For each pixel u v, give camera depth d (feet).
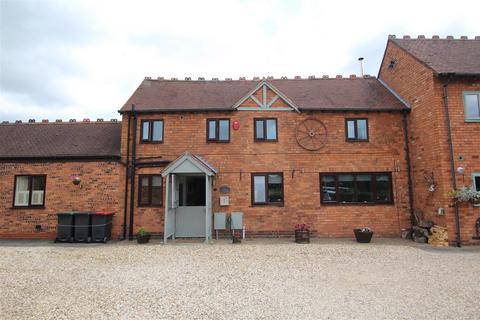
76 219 37.47
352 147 40.88
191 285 19.98
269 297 17.69
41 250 32.09
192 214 39.86
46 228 39.70
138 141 41.22
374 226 39.68
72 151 41.55
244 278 21.47
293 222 39.65
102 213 37.47
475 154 34.91
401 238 38.63
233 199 40.06
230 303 16.80
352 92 45.80
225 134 41.45
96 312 15.64
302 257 27.91
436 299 17.17
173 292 18.66
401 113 41.39
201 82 49.57
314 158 40.65
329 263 25.64
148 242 36.86
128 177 40.47
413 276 21.72
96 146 42.83
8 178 40.60
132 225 39.55
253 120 41.39
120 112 41.19
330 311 15.62
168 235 37.60
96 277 21.94
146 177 40.70
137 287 19.66
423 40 45.37
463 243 33.22
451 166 34.47
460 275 21.91
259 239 38.34
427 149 37.04
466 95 35.83
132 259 27.63
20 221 39.86
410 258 27.35
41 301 17.22
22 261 26.99
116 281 20.97
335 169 40.50
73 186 40.34
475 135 35.22
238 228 38.96
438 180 34.88
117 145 43.06
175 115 41.60
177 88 47.39
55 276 22.24
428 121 36.81
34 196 40.63
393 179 40.40
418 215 38.50
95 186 40.24
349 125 41.45
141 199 40.29
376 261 26.27
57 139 44.73
